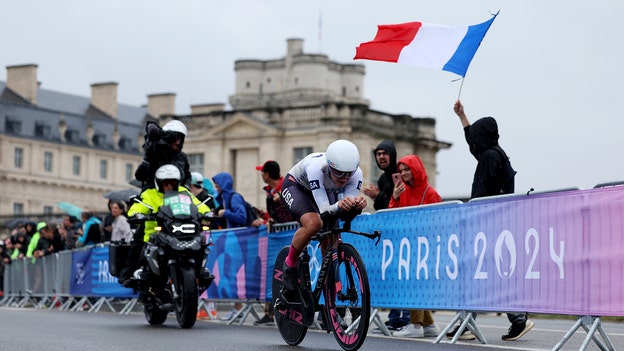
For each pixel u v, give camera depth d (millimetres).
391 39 16469
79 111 194000
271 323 19891
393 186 17891
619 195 11828
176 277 17672
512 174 15594
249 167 85688
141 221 17953
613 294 11875
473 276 14016
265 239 19594
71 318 22031
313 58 153375
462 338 15727
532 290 13000
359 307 11914
